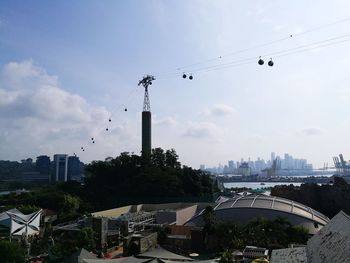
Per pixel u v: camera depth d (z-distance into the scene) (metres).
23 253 46.28
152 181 118.44
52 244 57.69
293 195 116.06
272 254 33.62
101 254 53.22
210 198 116.88
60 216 93.31
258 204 73.62
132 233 67.12
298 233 57.53
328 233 28.14
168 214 82.81
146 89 134.75
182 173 125.94
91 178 131.38
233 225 61.66
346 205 109.50
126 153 134.38
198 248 60.94
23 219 70.25
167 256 40.53
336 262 22.42
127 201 116.44
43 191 124.19
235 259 45.22
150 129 133.75
